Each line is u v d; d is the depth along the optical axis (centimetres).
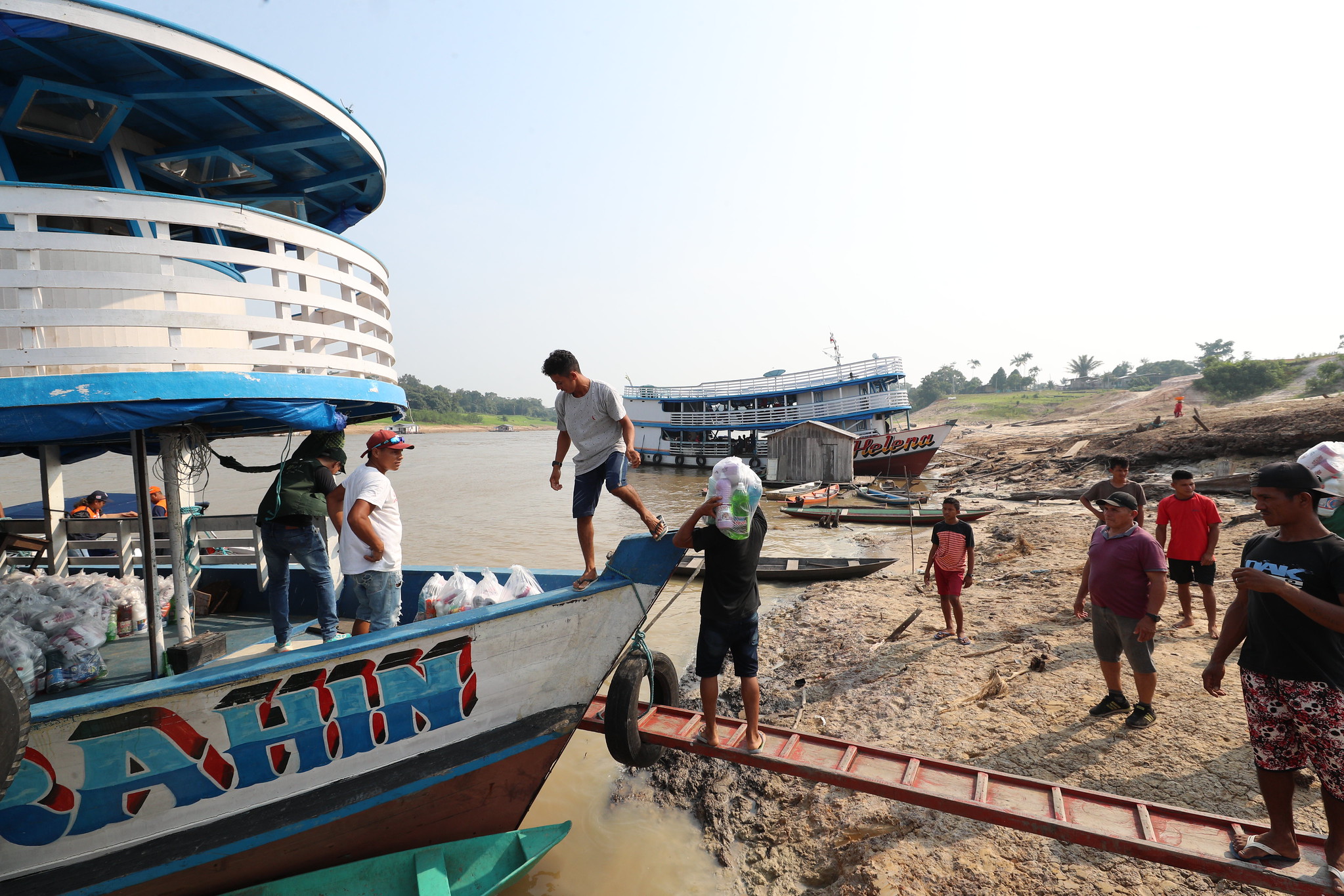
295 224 482
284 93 536
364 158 701
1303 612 302
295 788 395
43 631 451
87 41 466
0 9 402
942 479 3131
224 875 395
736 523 393
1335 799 306
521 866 456
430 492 3478
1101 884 399
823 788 546
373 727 410
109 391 389
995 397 13138
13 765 309
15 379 371
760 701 735
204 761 371
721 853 498
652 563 476
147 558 446
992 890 405
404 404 626
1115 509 538
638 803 571
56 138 567
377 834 438
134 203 407
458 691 432
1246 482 1716
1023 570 1175
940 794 385
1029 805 378
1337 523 477
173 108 574
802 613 1064
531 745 464
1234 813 431
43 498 629
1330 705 302
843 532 1952
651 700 509
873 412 3647
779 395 3931
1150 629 519
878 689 714
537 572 592
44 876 348
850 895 423
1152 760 498
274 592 503
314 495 503
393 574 459
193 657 462
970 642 814
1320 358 7094
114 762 352
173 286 418
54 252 465
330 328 506
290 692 385
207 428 505
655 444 4484
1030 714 601
